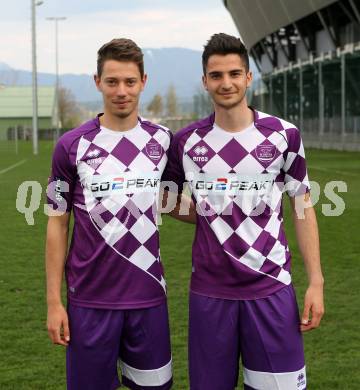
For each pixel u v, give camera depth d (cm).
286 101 4050
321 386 400
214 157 302
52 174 313
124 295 306
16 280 660
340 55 3122
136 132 309
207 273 303
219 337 302
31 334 497
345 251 787
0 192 1522
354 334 487
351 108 3228
